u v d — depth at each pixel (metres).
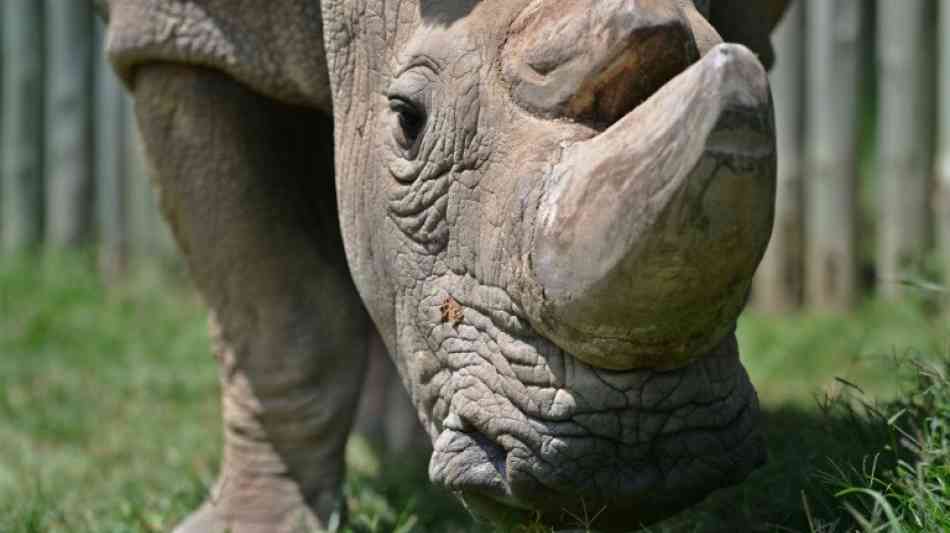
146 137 7.33
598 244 4.46
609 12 4.66
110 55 7.26
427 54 5.33
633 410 4.81
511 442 5.00
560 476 4.88
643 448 4.86
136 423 10.97
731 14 6.84
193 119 7.20
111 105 16.19
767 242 4.47
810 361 12.01
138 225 16.14
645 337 4.61
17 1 16.53
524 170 4.79
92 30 16.38
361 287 5.99
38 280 15.20
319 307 7.45
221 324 7.52
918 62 14.22
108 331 13.61
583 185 4.50
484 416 5.09
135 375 12.20
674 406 4.84
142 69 7.25
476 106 5.10
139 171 16.11
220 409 11.45
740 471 5.03
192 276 7.51
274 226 7.31
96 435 10.70
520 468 4.98
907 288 12.89
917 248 13.61
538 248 4.65
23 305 14.27
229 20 6.92
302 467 7.60
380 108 5.77
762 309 14.57
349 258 6.05
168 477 9.23
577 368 4.84
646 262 4.39
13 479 9.35
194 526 7.73
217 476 9.31
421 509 8.35
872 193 17.39
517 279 4.84
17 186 16.64
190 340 13.33
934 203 14.26
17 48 16.58
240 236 7.29
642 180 4.34
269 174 7.29
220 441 10.34
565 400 4.85
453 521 8.16
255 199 7.27
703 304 4.52
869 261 15.47
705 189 4.27
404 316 5.66
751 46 6.94
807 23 14.47
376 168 5.76
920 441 5.88
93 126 16.50
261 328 7.43
